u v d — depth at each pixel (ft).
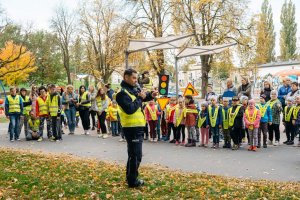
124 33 116.57
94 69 171.01
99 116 51.08
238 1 111.14
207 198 20.77
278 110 43.06
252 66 116.26
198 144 44.68
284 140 46.96
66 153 38.68
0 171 26.99
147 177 25.84
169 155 37.37
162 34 117.50
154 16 119.14
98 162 32.83
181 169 30.81
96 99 51.39
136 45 54.65
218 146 42.04
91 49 180.04
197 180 25.63
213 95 48.11
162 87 45.34
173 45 56.85
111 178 25.20
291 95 49.96
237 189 22.98
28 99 49.60
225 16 110.83
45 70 195.31
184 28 112.16
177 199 20.54
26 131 49.29
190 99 43.29
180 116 44.06
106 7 162.20
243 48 113.19
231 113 40.68
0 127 67.62
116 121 52.49
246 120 39.83
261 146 42.60
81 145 44.19
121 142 46.50
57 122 48.06
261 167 31.58
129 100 21.52
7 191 22.13
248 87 46.98
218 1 110.11
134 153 22.40
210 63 119.85
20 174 26.23
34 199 20.58
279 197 21.03
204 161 34.24
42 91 48.42
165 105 45.16
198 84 192.95
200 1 107.24
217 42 112.78
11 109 48.14
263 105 41.91
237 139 40.83
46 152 39.01
